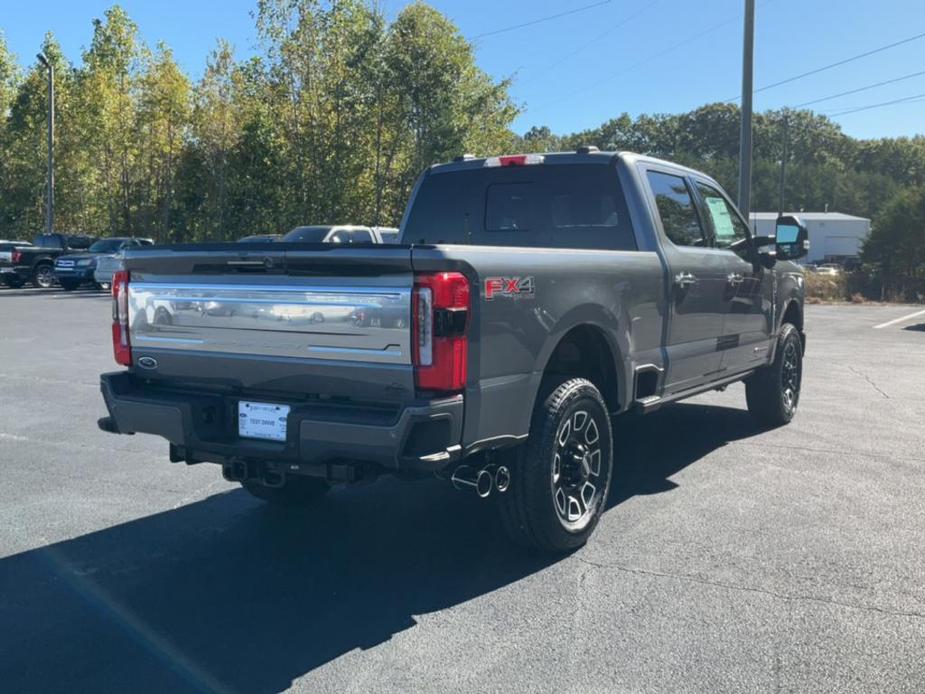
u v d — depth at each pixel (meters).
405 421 3.75
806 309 26.56
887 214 36.94
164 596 4.28
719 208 6.99
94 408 8.92
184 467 6.67
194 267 4.41
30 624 3.97
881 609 4.00
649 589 4.26
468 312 3.87
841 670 3.44
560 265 4.48
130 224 45.25
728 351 6.67
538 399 4.56
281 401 4.25
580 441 4.81
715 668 3.46
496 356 4.06
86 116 43.12
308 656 3.63
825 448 7.14
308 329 4.07
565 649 3.65
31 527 5.30
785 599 4.12
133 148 43.47
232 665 3.57
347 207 35.31
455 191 6.54
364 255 3.85
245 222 38.88
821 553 4.71
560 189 6.06
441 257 3.76
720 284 6.39
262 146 37.53
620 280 5.02
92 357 12.70
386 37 32.94
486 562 4.69
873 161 129.50
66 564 4.71
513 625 3.89
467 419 3.93
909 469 6.44
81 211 45.75
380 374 3.92
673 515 5.38
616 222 5.81
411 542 5.02
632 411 5.44
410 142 34.16
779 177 106.94
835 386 10.42
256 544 5.01
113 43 44.69
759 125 122.44
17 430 7.91
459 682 3.39
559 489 4.65
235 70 38.50
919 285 34.59
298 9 34.22
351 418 3.88
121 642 3.79
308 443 3.98
